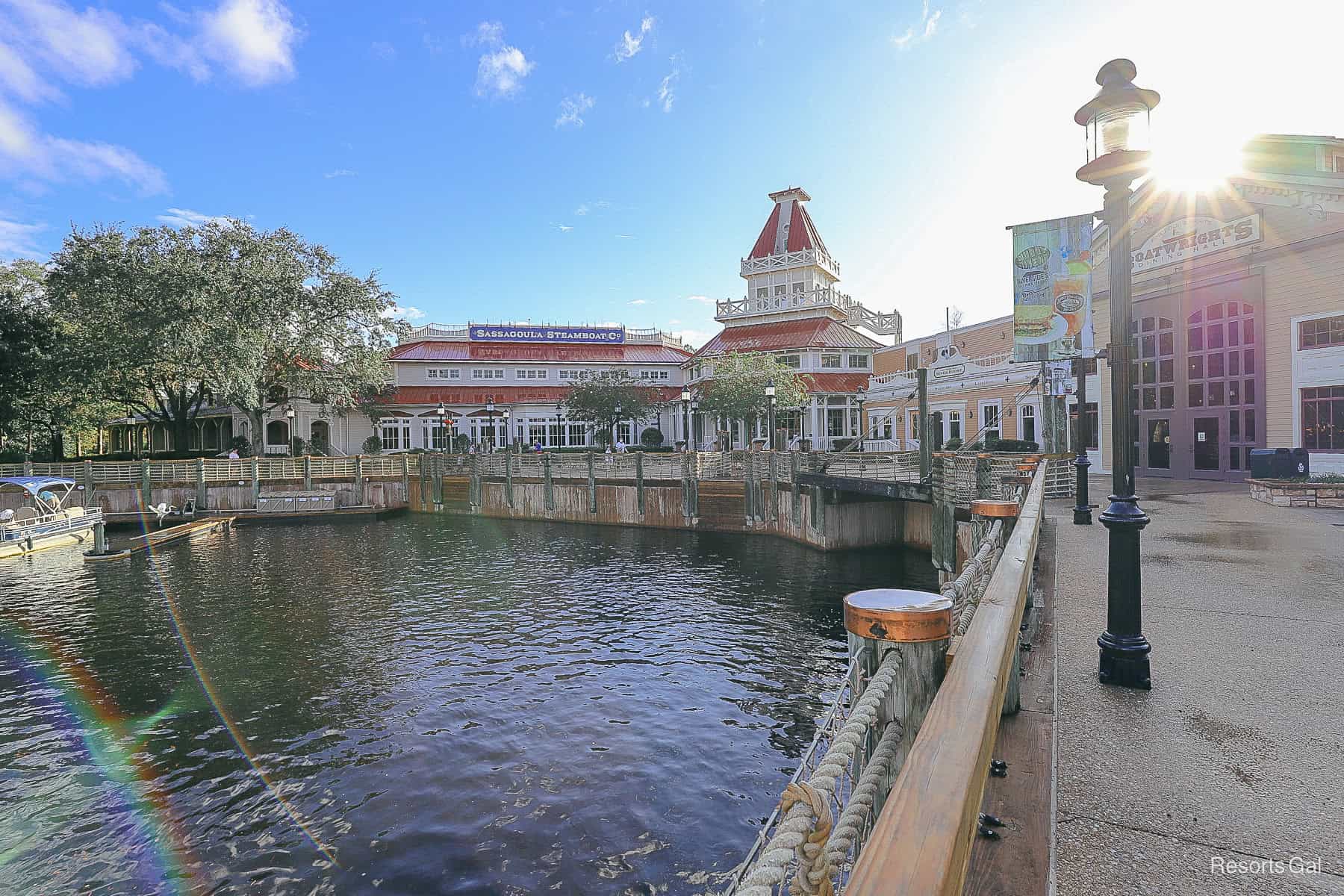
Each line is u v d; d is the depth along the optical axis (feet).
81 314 137.90
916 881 3.27
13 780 34.55
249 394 144.05
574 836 29.25
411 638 56.85
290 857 28.25
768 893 4.04
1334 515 45.91
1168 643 19.07
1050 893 7.81
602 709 41.63
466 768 34.81
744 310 197.67
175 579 82.33
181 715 42.01
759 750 36.45
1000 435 105.70
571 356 213.66
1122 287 16.20
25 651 54.85
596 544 102.89
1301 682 15.94
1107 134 16.38
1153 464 87.30
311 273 155.63
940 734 5.46
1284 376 71.77
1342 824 10.08
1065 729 13.61
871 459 89.81
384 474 154.40
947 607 9.03
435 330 208.33
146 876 27.40
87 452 266.36
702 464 113.60
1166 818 10.32
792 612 62.34
